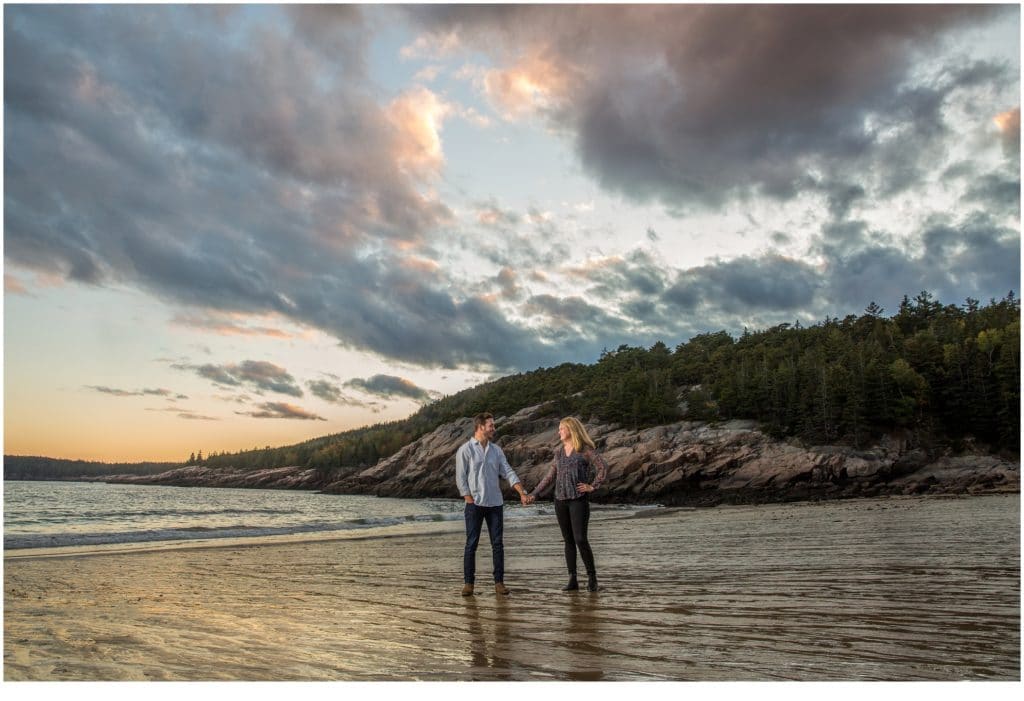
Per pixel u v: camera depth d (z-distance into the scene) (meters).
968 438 67.31
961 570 7.25
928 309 125.44
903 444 65.06
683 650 4.02
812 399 68.50
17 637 4.79
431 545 14.24
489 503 6.95
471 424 115.75
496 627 4.91
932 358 78.62
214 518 40.16
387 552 12.78
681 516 25.30
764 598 5.89
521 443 92.56
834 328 123.56
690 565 8.69
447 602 6.32
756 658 3.79
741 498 59.00
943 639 4.18
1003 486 50.44
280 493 129.00
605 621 5.02
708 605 5.62
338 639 4.58
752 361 106.44
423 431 150.75
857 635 4.33
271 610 6.03
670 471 64.94
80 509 54.50
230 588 7.89
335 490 127.31
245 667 3.84
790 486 59.06
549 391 132.25
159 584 8.41
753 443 67.62
